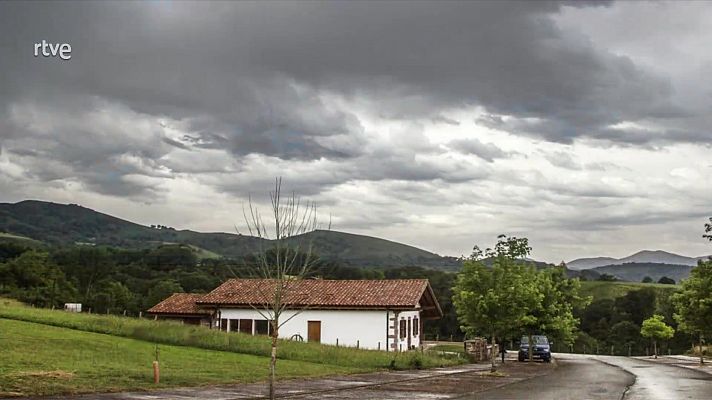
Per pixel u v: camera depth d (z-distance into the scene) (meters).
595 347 97.19
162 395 20.05
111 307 77.12
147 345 35.09
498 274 36.81
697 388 28.36
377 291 51.78
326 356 36.50
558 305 52.84
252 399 20.25
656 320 73.50
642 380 33.00
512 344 86.62
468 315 36.78
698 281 43.62
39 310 46.53
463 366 41.69
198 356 32.53
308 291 52.62
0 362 24.30
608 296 116.75
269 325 50.38
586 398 23.59
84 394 19.30
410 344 52.91
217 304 52.34
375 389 25.23
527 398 23.28
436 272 108.06
